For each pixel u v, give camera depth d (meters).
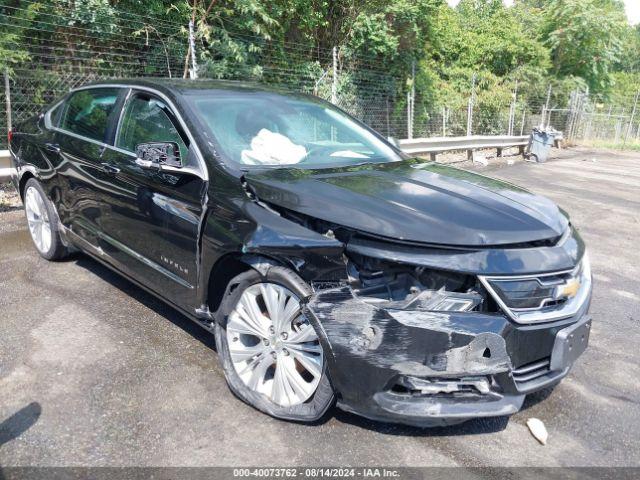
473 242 2.71
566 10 25.61
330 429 2.92
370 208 2.86
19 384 3.19
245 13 11.49
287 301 2.87
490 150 17.77
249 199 3.06
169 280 3.57
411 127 14.23
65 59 9.75
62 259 5.15
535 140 16.33
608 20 25.70
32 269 4.96
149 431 2.83
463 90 19.78
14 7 8.79
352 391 2.65
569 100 23.92
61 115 4.94
